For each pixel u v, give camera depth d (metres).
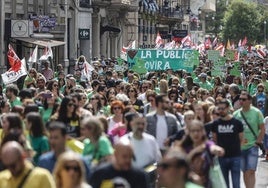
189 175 12.61
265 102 36.84
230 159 22.20
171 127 22.92
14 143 14.62
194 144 18.17
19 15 68.50
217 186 18.28
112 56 103.00
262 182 28.42
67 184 13.58
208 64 71.25
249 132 24.66
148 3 119.00
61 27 75.25
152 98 26.14
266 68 67.75
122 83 34.84
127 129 21.58
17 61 38.97
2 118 20.52
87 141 18.86
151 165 19.89
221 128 22.12
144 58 49.41
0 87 33.38
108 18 98.50
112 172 14.85
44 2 74.38
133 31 111.75
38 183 14.48
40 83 33.72
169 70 47.81
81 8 85.19
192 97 31.73
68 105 21.45
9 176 14.58
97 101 28.34
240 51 119.06
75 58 83.50
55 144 16.64
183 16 149.50
